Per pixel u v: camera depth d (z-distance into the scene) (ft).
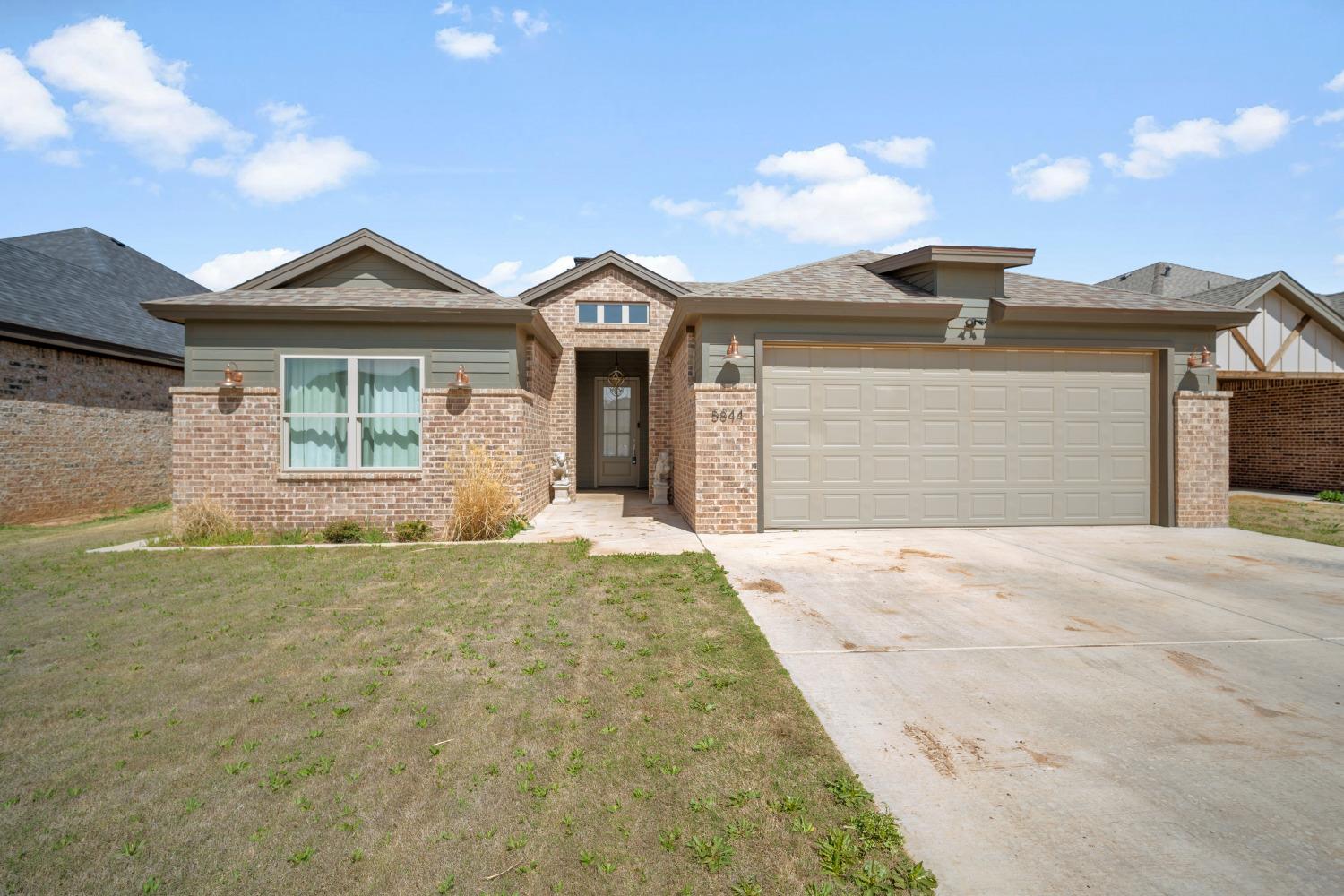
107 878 7.37
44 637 15.83
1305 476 50.90
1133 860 7.62
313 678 13.26
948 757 10.00
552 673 13.42
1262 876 7.34
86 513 44.19
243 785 9.33
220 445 30.94
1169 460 32.65
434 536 30.89
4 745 10.52
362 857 7.71
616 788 9.18
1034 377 32.48
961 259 32.04
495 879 7.34
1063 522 32.63
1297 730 10.93
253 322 31.22
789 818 8.41
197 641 15.55
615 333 48.96
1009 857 7.66
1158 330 32.99
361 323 31.65
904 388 31.68
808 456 31.14
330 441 31.81
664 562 23.88
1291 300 49.03
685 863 7.59
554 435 48.16
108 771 9.73
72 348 42.78
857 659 14.20
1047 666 13.79
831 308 30.22
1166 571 22.50
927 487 31.78
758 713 11.48
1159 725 11.11
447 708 11.83
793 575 21.83
